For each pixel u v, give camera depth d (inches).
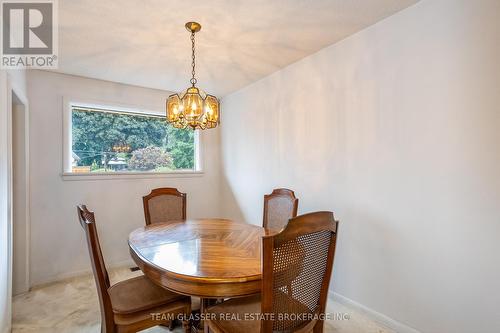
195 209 155.4
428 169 69.6
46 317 83.2
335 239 50.4
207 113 80.1
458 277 64.1
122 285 68.7
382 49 79.8
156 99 143.0
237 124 148.2
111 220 128.1
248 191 140.0
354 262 87.6
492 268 58.9
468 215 62.5
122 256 130.6
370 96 83.1
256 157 133.8
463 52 63.1
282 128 117.5
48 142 113.4
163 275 53.7
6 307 73.5
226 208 158.1
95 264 55.0
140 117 142.1
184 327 67.5
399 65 75.7
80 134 125.1
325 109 97.7
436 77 67.8
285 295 45.4
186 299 66.2
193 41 82.8
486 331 59.7
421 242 70.9
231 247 66.9
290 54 102.7
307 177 105.4
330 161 96.0
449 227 65.6
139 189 136.3
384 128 79.4
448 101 65.7
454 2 64.5
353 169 88.2
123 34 85.4
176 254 61.8
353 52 87.9
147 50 96.8
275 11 74.3
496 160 58.4
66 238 116.5
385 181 79.3
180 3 69.9
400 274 75.4
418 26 71.4
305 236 45.7
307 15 76.7
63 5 69.8
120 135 135.9
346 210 90.4
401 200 75.3
